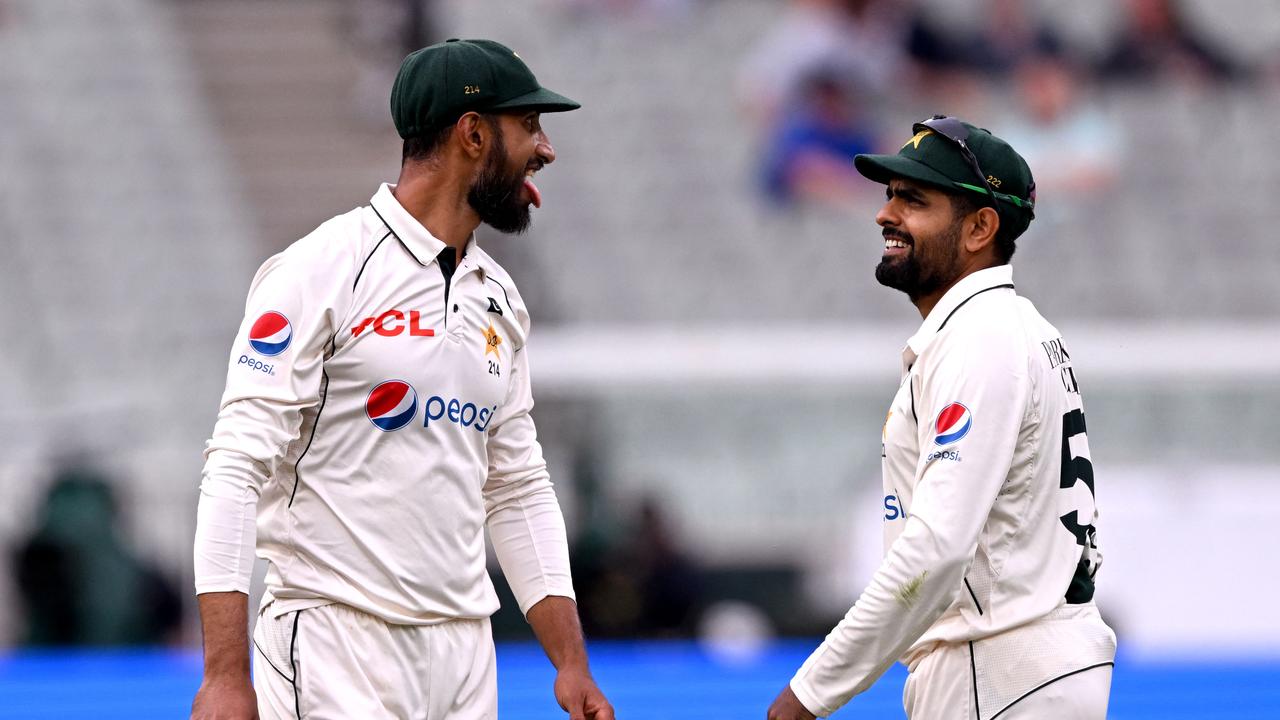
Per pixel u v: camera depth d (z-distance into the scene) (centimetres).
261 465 912
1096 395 3425
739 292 4297
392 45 4919
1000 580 965
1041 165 4591
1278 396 3394
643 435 3488
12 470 3131
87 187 4500
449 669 970
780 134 4538
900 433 1012
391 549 940
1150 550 3075
